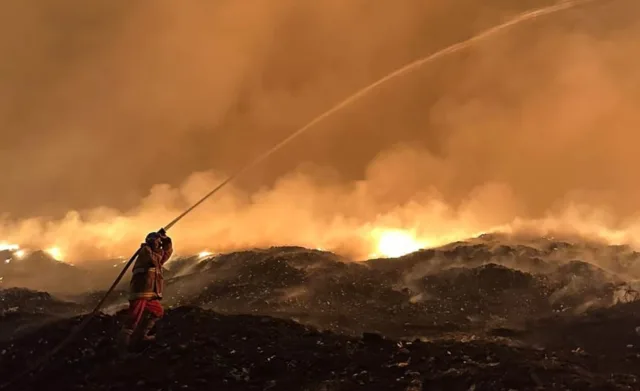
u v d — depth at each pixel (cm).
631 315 711
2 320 723
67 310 777
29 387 542
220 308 786
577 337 658
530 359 577
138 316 605
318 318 750
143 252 630
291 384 537
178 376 552
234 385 536
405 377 545
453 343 634
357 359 588
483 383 523
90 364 583
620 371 556
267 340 634
